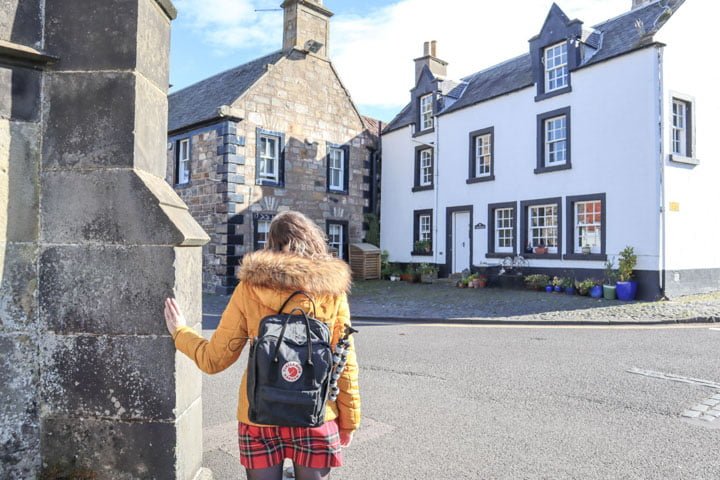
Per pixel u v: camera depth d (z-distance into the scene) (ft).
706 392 18.34
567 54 51.96
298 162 61.41
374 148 71.31
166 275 9.18
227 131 54.95
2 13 8.96
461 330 32.83
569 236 51.47
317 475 7.04
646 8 52.29
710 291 48.29
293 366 6.61
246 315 7.29
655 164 44.80
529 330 32.68
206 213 57.26
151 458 9.19
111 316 9.25
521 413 16.28
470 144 62.13
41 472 9.31
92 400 9.29
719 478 11.69
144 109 9.74
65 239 9.35
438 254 65.98
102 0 9.43
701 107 48.16
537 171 54.24
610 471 12.09
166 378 9.16
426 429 14.90
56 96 9.43
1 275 8.99
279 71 59.62
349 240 67.51
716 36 49.75
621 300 44.34
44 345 9.34
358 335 30.89
